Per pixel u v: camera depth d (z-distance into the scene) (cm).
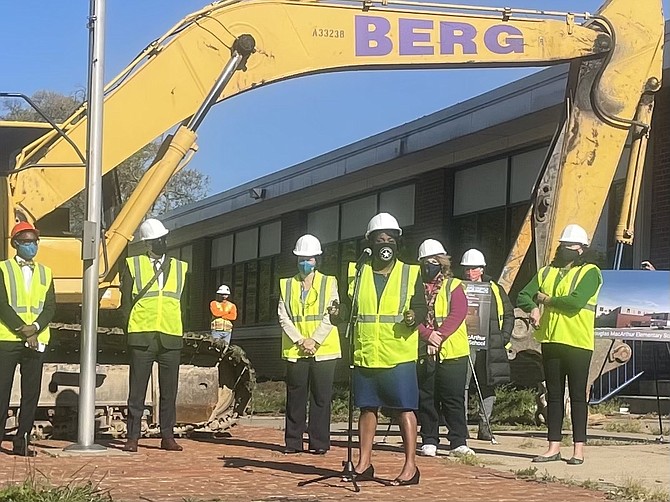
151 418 1171
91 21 984
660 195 1705
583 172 1309
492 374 1127
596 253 1844
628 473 880
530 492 757
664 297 1159
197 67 1136
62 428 1152
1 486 712
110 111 1104
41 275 971
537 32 1295
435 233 2292
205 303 3662
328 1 1209
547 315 950
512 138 2016
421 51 1242
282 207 3055
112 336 1147
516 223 2069
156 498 696
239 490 743
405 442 786
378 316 766
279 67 1178
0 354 949
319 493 734
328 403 1019
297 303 1023
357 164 2430
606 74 1312
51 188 1057
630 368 1504
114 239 1077
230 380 1245
